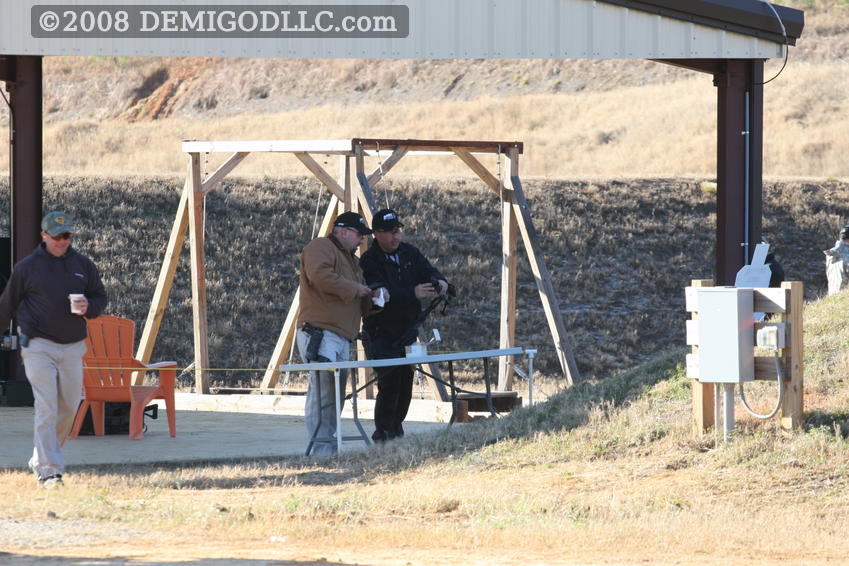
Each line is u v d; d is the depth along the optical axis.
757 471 30.58
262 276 98.69
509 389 59.12
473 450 35.78
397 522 26.25
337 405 38.12
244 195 110.56
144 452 38.75
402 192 113.31
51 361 30.64
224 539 23.89
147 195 109.69
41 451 30.52
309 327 38.28
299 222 107.38
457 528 25.44
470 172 142.88
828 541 24.55
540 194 116.81
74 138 190.12
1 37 47.91
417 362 38.09
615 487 30.14
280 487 31.89
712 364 32.41
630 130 172.50
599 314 97.44
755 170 50.53
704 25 49.97
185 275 97.50
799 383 32.62
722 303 32.28
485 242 106.56
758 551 23.55
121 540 23.56
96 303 31.30
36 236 51.41
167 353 87.44
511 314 59.28
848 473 29.92
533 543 23.83
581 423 36.06
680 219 114.31
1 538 23.48
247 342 89.94
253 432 45.25
